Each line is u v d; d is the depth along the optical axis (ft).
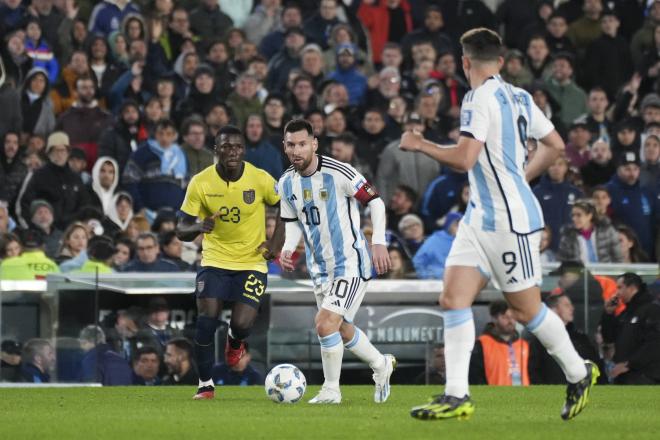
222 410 94.12
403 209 192.65
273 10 239.71
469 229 77.51
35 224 179.63
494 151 76.89
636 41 239.30
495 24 244.01
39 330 140.46
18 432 75.00
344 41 227.20
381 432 73.31
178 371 142.10
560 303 147.02
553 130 80.79
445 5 243.40
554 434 71.72
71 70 209.97
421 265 168.14
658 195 200.64
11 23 213.05
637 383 144.77
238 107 210.38
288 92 216.74
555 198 190.70
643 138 215.31
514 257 77.10
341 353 103.04
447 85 226.38
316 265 103.65
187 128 196.24
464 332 77.41
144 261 163.94
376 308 146.61
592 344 146.41
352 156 196.13
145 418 85.71
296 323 144.87
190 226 111.96
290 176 102.58
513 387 130.82
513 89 78.84
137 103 204.33
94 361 140.87
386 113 210.38
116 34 213.66
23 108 202.39
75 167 189.98
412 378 146.92
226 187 114.01
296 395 104.12
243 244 114.83
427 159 200.95
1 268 141.79
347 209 101.91
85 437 71.72
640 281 145.69
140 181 192.54
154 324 142.10
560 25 238.07
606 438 69.62
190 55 215.51
